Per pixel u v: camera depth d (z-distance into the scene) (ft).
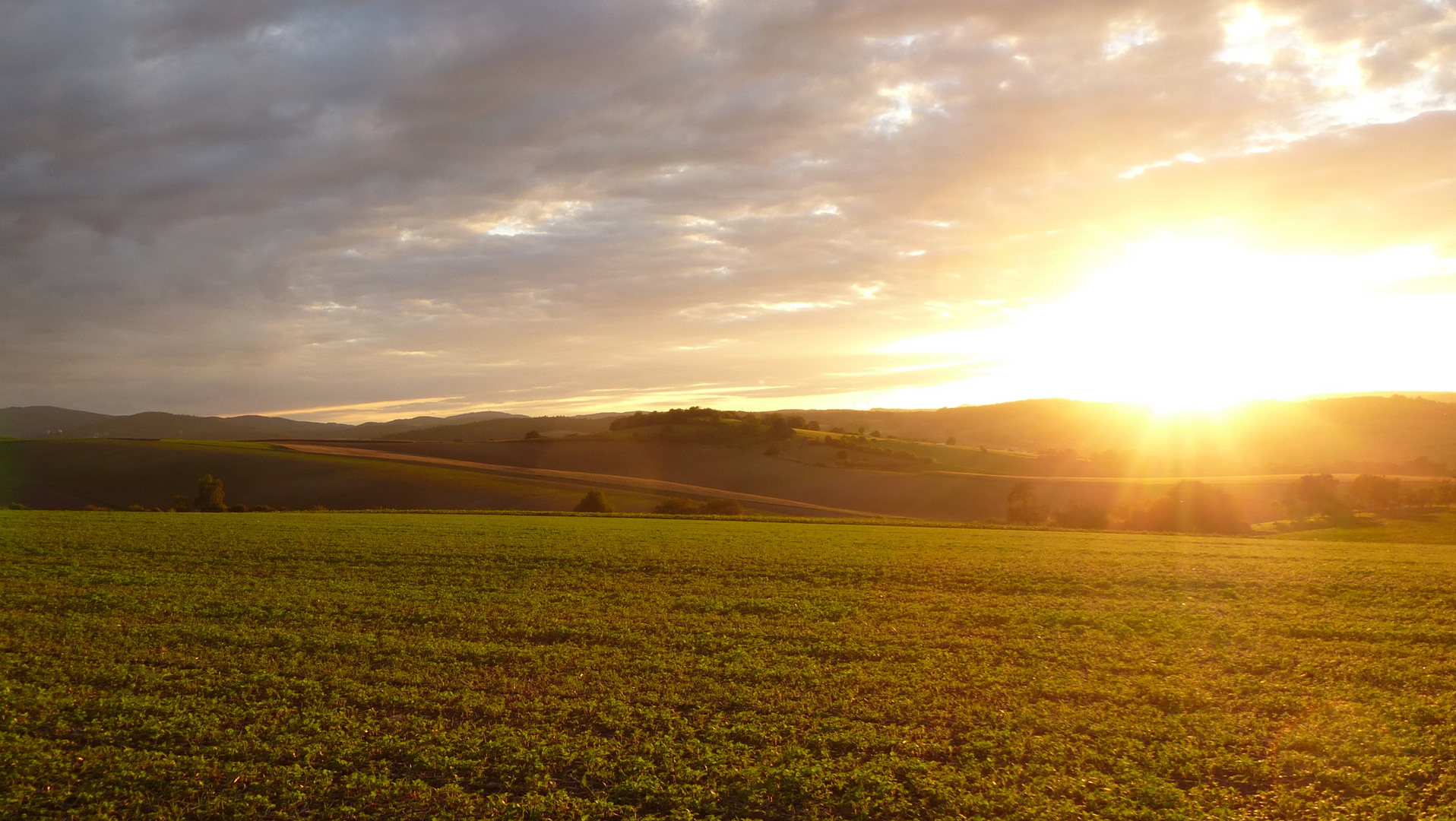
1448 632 66.28
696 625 69.62
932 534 157.38
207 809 35.65
